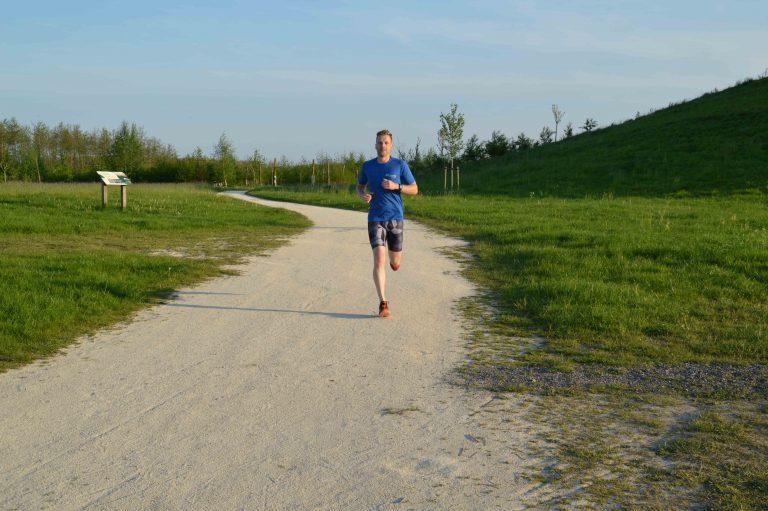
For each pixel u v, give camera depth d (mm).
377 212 7625
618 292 8109
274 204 28141
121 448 4113
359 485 3590
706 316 7270
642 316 7094
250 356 6094
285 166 64750
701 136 36344
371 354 6121
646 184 29047
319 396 5023
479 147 55281
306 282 9695
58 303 7473
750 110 39281
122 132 63219
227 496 3482
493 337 6656
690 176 29484
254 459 3934
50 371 5660
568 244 12523
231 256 12250
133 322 7359
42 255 11266
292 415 4641
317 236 15688
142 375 5559
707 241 12539
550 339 6512
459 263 11469
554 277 9430
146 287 9070
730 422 4375
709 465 3732
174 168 64000
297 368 5723
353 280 9852
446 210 21453
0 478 3725
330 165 62688
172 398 5004
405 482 3615
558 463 3809
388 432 4320
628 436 4180
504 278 9805
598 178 31812
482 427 4371
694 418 4461
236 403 4887
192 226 17016
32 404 4895
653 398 4875
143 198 23812
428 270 10734
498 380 5336
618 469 3713
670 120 42000
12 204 19797
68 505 3408
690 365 5641
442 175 44906
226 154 62406
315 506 3367
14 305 7258
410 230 16875
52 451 4078
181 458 3959
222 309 7996
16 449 4117
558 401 4844
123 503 3422
